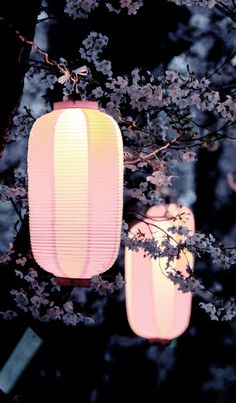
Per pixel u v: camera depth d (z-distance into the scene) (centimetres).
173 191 1095
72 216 470
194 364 1128
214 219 1110
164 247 702
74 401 972
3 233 1052
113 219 479
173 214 722
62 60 683
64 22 745
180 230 710
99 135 480
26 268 666
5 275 655
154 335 714
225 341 1123
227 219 1108
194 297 1093
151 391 1110
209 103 730
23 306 642
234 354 1122
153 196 764
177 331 716
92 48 698
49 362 901
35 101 984
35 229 482
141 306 712
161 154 734
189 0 738
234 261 754
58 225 471
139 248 712
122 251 1055
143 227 711
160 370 1123
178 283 701
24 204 717
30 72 722
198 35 1004
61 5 761
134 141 742
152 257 708
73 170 473
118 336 1097
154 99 714
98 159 476
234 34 1033
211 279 1102
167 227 711
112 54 736
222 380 1124
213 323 1119
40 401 878
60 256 471
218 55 1047
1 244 1045
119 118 699
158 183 720
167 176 718
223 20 1016
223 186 1104
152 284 709
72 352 927
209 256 1107
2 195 699
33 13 483
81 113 487
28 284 663
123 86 701
